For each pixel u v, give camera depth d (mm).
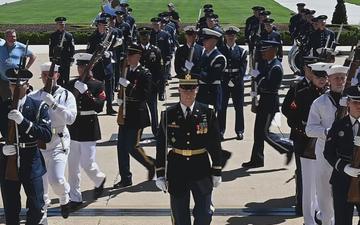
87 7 114938
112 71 36562
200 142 17203
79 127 21844
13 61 34750
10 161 17656
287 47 65438
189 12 104125
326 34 43406
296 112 20016
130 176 24250
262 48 25656
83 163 22172
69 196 21656
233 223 20656
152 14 100938
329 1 126500
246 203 22516
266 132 26109
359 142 15758
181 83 17031
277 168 26469
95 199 22938
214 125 17281
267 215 21328
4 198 18047
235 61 30500
